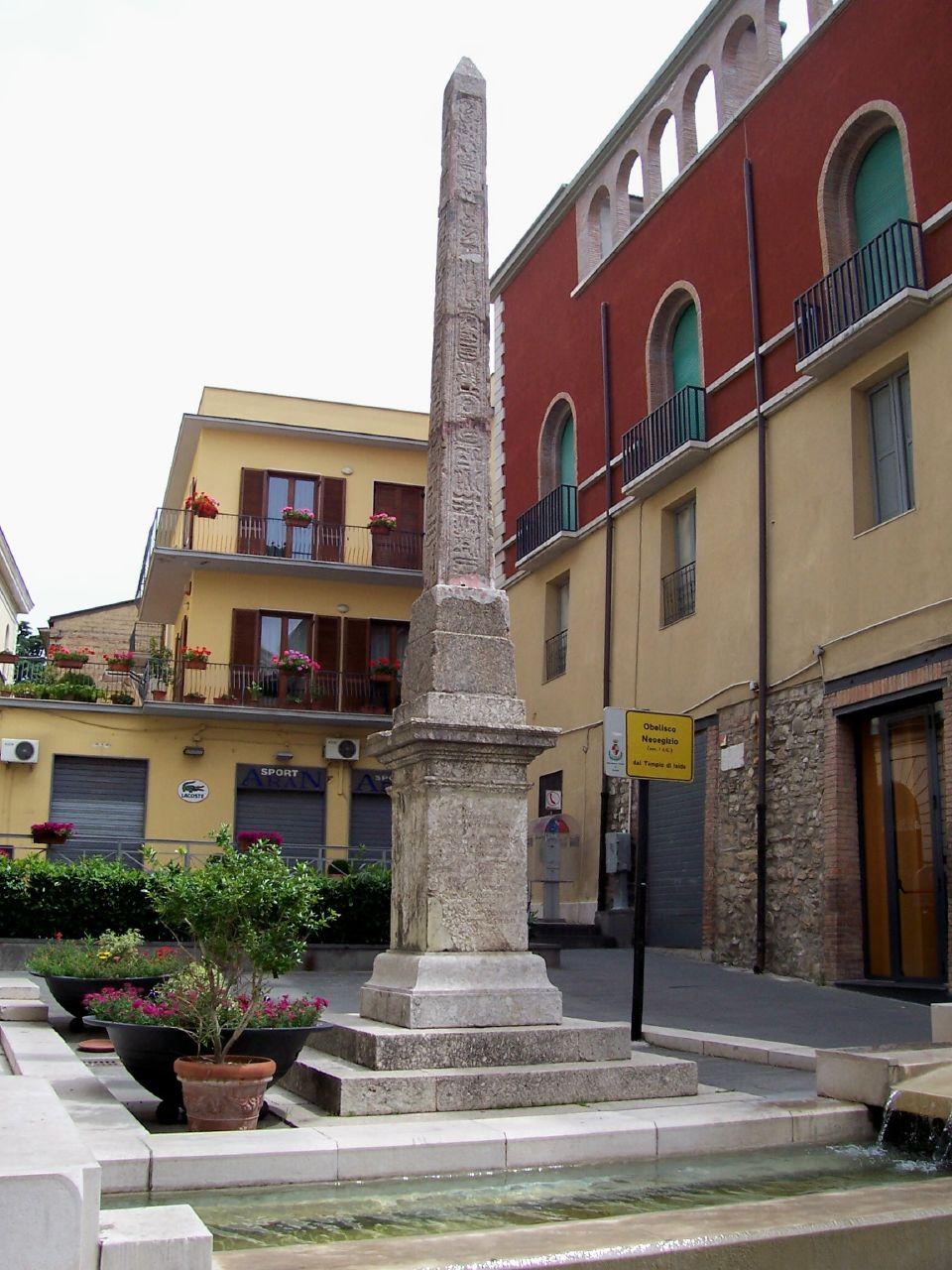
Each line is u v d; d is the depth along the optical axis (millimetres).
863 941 13242
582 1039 6801
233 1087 5480
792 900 14148
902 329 13320
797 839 14203
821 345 14250
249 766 26969
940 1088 5594
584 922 19094
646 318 19281
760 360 16016
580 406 21172
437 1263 3232
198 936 6035
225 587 28297
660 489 18406
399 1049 6398
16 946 14227
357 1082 5969
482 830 7402
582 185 21828
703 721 16625
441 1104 6082
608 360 20391
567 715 20578
